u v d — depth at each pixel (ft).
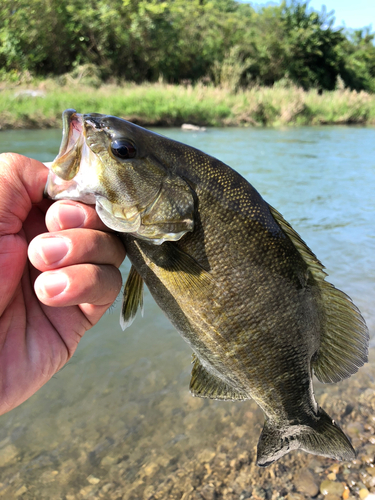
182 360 1.38
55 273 0.56
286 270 0.68
